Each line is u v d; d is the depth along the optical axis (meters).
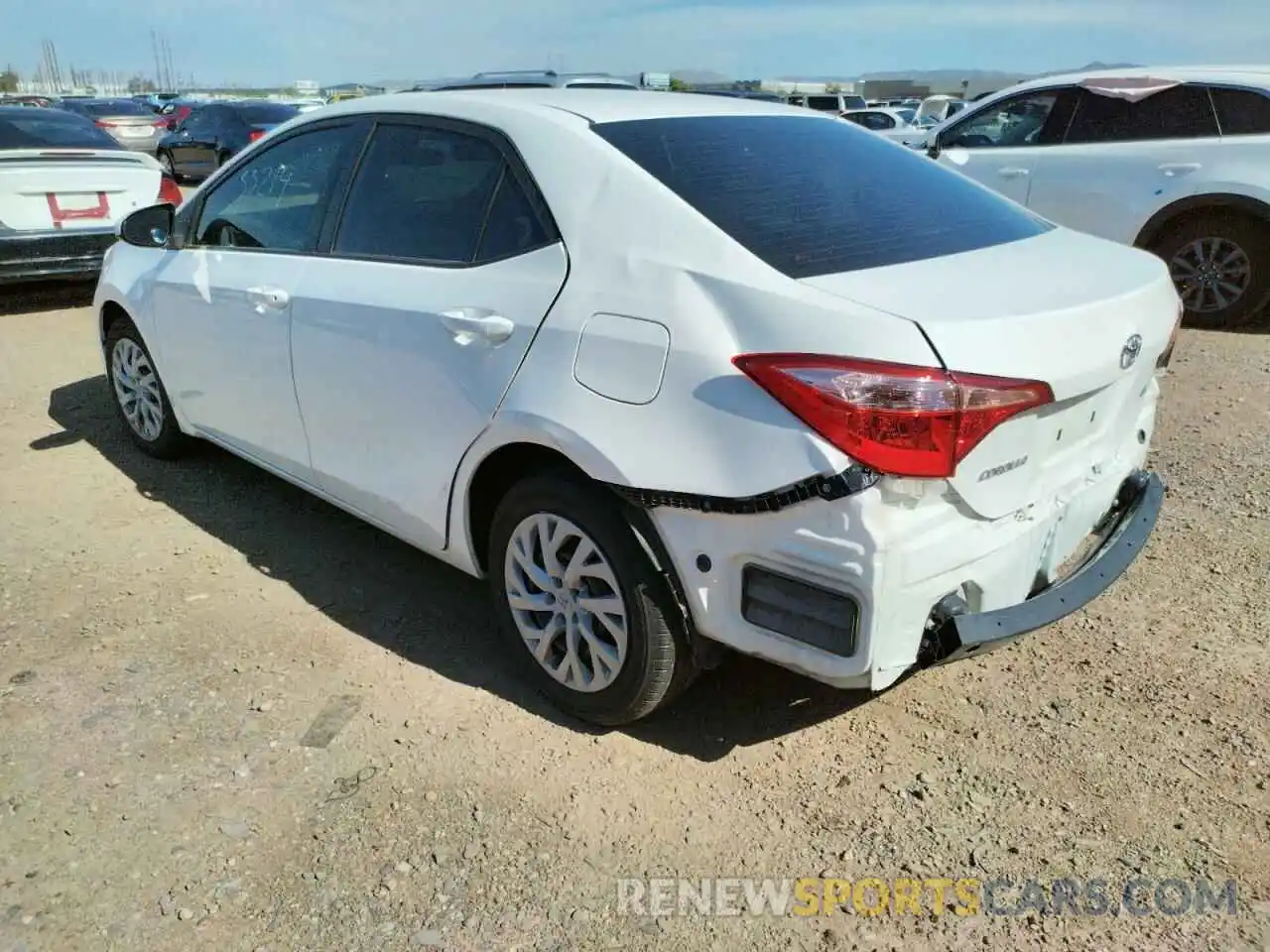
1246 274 6.94
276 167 3.85
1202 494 4.34
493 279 2.88
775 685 3.17
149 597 3.68
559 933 2.27
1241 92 6.82
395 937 2.26
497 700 3.10
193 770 2.77
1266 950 2.20
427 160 3.24
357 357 3.29
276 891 2.38
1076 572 2.67
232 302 3.86
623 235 2.63
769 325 2.30
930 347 2.15
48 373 6.49
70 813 2.61
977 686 3.12
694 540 2.46
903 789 2.70
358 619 3.55
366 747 2.87
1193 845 2.48
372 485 3.40
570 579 2.82
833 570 2.23
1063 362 2.31
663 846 2.52
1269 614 3.43
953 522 2.29
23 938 2.25
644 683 2.72
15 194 7.32
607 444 2.53
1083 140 7.50
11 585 3.75
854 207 2.83
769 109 3.37
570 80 7.80
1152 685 3.09
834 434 2.17
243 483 4.74
